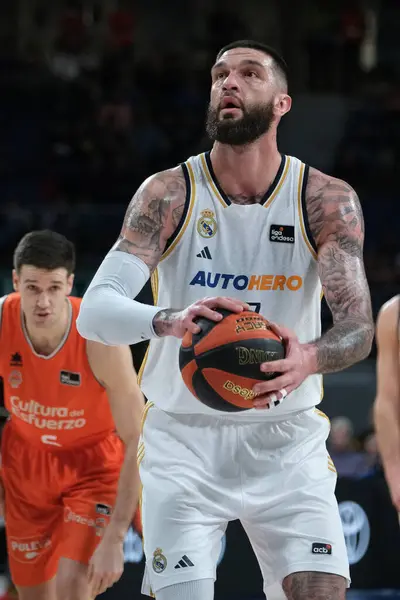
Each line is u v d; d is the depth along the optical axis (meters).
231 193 7.46
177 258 7.44
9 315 9.37
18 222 26.56
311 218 7.45
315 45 37.97
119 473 9.68
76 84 35.84
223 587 14.80
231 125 7.24
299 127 35.94
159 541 7.10
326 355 6.62
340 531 7.23
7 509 10.16
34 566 10.12
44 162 33.81
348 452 18.98
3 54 38.72
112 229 26.89
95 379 9.30
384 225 30.67
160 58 37.31
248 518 7.33
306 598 6.84
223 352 6.39
